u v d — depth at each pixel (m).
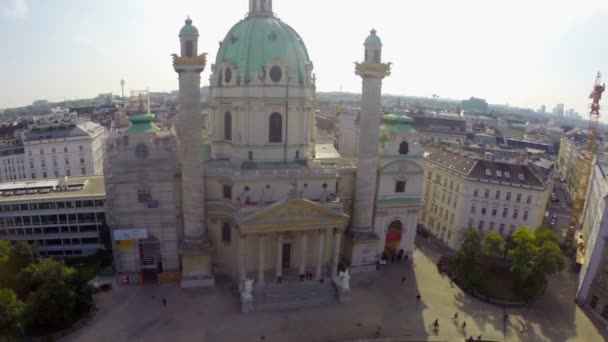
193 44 62.31
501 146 162.50
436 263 82.62
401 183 79.12
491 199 86.56
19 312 52.66
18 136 143.00
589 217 96.56
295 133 75.25
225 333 57.28
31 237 78.62
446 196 93.44
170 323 59.12
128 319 59.81
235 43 73.38
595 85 116.06
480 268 75.44
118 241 67.12
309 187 72.06
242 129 72.94
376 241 76.62
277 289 66.69
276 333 57.81
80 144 130.50
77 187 84.06
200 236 68.56
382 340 57.25
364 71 69.00
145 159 65.81
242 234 63.56
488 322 63.12
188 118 63.66
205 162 75.31
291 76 72.00
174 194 68.19
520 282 73.25
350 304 66.06
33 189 81.44
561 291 74.75
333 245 70.62
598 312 66.19
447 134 198.00
